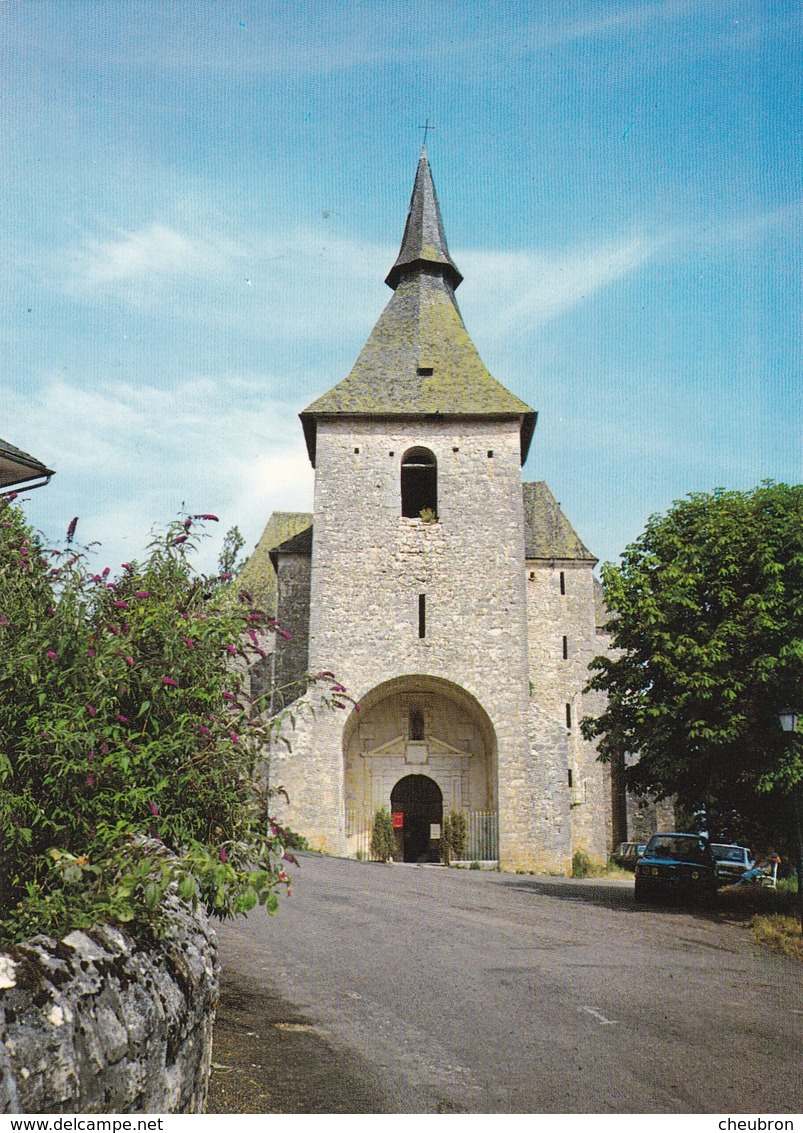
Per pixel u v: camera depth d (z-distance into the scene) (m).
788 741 15.83
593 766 33.12
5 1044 3.23
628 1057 6.98
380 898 16.45
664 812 38.06
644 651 18.16
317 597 29.27
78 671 5.29
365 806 30.27
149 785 5.68
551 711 33.38
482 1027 7.70
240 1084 6.00
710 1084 6.43
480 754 30.69
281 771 27.72
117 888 4.64
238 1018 7.75
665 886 18.05
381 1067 6.52
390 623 29.14
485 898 17.58
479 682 28.70
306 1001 8.49
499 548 29.78
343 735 28.97
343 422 30.81
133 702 5.99
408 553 29.70
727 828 20.36
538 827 27.75
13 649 5.18
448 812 30.23
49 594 5.74
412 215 36.41
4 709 5.05
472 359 32.72
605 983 9.74
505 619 29.22
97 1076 3.60
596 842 32.66
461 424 30.91
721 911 17.17
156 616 5.98
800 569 16.52
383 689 29.55
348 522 29.91
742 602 16.97
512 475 30.42
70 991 3.69
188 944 5.09
